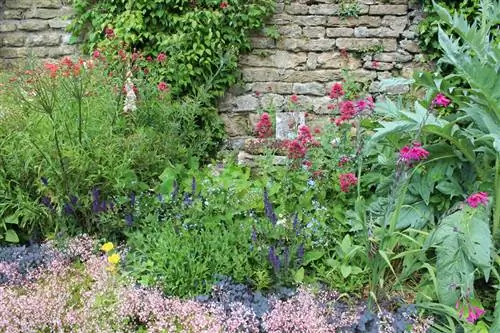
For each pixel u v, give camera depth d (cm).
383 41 509
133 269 306
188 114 448
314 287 293
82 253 318
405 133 346
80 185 332
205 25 488
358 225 324
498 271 296
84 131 342
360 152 355
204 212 333
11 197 331
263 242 308
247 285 299
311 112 517
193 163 427
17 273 301
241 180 372
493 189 308
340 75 514
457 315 262
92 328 263
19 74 389
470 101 338
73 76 355
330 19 509
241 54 514
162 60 452
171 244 304
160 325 267
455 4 488
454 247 282
